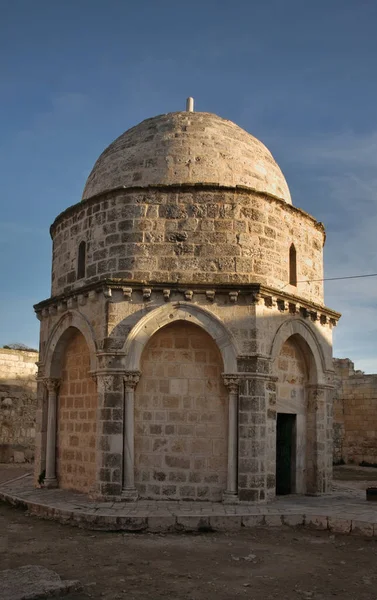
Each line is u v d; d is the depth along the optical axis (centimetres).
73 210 2022
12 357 3294
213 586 1089
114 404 1720
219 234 1819
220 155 1973
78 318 1891
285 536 1465
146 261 1803
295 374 2003
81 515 1542
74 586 1044
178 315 1748
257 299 1752
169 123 2045
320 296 2138
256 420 1706
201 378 1781
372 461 3688
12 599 962
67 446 1995
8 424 3228
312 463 1988
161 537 1450
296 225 2020
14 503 1811
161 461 1748
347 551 1341
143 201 1838
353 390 3844
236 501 1673
